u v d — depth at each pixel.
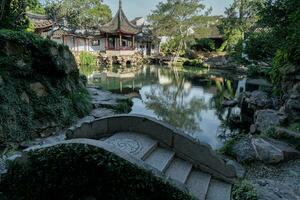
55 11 22.17
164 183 2.99
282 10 9.51
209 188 4.23
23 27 11.94
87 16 32.47
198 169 4.63
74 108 9.52
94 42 34.94
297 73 9.09
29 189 3.17
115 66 32.56
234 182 4.40
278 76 11.26
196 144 4.58
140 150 4.36
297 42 8.16
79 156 3.00
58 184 3.10
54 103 8.40
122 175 2.94
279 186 4.33
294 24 7.95
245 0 31.58
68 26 29.05
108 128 5.19
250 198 3.75
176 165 4.44
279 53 10.87
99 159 2.96
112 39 35.28
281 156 5.47
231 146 6.33
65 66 9.20
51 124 7.96
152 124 4.85
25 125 7.18
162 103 15.05
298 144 6.09
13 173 3.22
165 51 41.53
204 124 11.30
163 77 25.47
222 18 38.22
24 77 7.65
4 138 6.45
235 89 19.92
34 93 7.82
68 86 9.71
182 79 24.56
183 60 36.94
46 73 8.49
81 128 5.28
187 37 37.19
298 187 4.42
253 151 5.82
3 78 6.96
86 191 3.09
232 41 33.09
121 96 14.34
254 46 15.95
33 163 3.14
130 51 34.38
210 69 32.31
